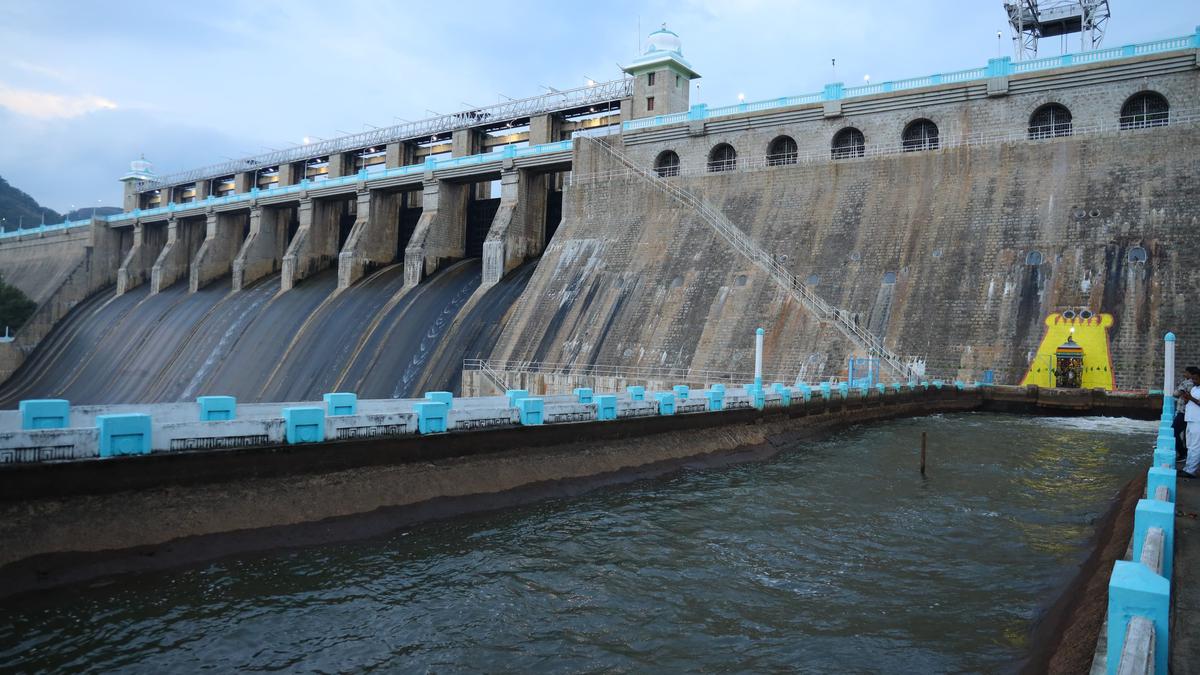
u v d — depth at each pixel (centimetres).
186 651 1267
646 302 6125
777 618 1423
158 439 1700
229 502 1778
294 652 1277
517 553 1809
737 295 5769
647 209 6844
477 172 7981
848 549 1834
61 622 1350
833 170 6394
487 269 7438
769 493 2444
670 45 7812
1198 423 1820
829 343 5084
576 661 1255
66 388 9062
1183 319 4594
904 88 6309
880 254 5797
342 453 1998
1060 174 5488
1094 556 1597
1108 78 5531
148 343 9194
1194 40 5300
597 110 8406
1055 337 4884
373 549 1812
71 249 12112
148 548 1612
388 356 6988
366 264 8781
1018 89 5838
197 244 11306
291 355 7612
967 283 5344
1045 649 1166
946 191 5847
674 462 2823
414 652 1286
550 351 6222
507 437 2389
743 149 7000
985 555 1764
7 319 10662
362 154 10294
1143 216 5050
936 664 1213
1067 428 3841
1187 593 1048
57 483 1555
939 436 3578
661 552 1822
